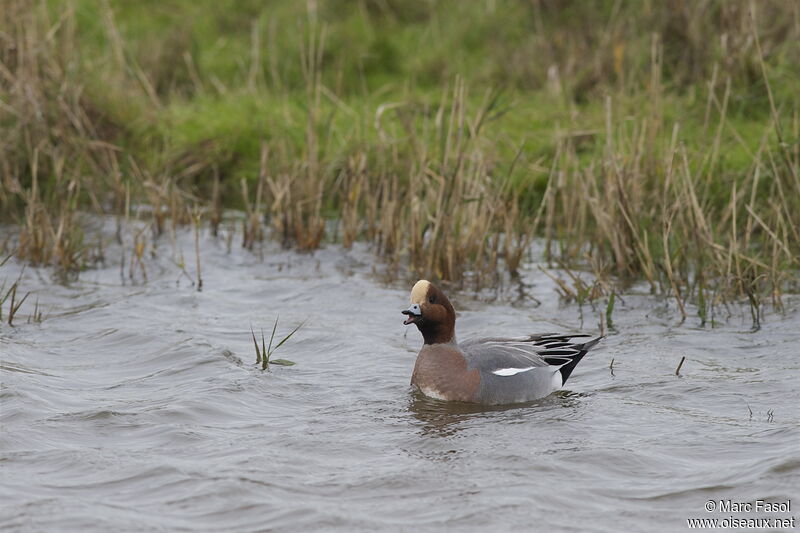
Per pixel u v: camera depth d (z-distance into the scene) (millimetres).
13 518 8234
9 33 19141
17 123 18203
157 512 8375
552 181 17422
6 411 10172
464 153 16391
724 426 10000
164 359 11883
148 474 8984
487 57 22156
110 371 11547
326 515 8320
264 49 23109
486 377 10727
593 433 9914
